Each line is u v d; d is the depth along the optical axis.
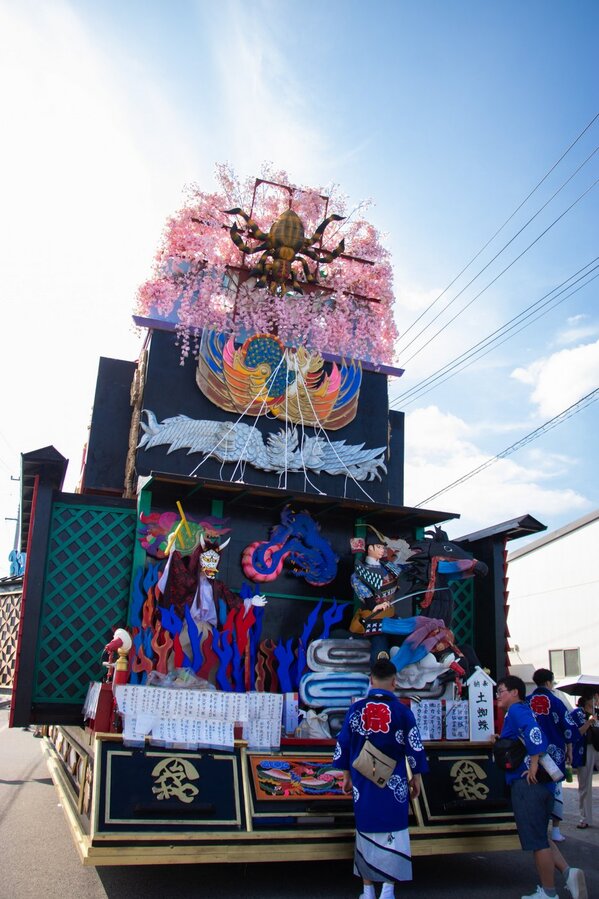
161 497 7.61
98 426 9.67
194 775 5.64
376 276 11.27
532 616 21.17
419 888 5.97
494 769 6.78
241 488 7.36
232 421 9.52
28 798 8.99
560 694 18.70
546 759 5.40
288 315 10.43
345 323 10.80
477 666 7.47
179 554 6.93
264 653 7.10
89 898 5.27
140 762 5.55
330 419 9.98
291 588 8.01
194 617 6.78
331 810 5.77
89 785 6.04
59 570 7.12
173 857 5.19
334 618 7.50
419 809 6.27
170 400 9.32
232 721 6.02
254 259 10.94
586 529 19.44
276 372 9.80
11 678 8.32
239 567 7.85
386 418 10.52
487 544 9.01
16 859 6.16
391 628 7.20
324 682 7.05
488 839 6.27
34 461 7.03
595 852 7.45
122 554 7.35
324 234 11.46
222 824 5.46
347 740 5.18
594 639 18.61
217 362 9.57
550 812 5.52
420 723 6.82
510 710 5.65
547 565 20.77
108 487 9.49
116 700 5.77
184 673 6.42
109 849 5.07
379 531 8.58
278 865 6.49
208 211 10.67
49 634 6.96
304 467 9.61
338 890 5.76
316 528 8.08
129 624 6.91
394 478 10.88
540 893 5.30
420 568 7.76
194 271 10.23
